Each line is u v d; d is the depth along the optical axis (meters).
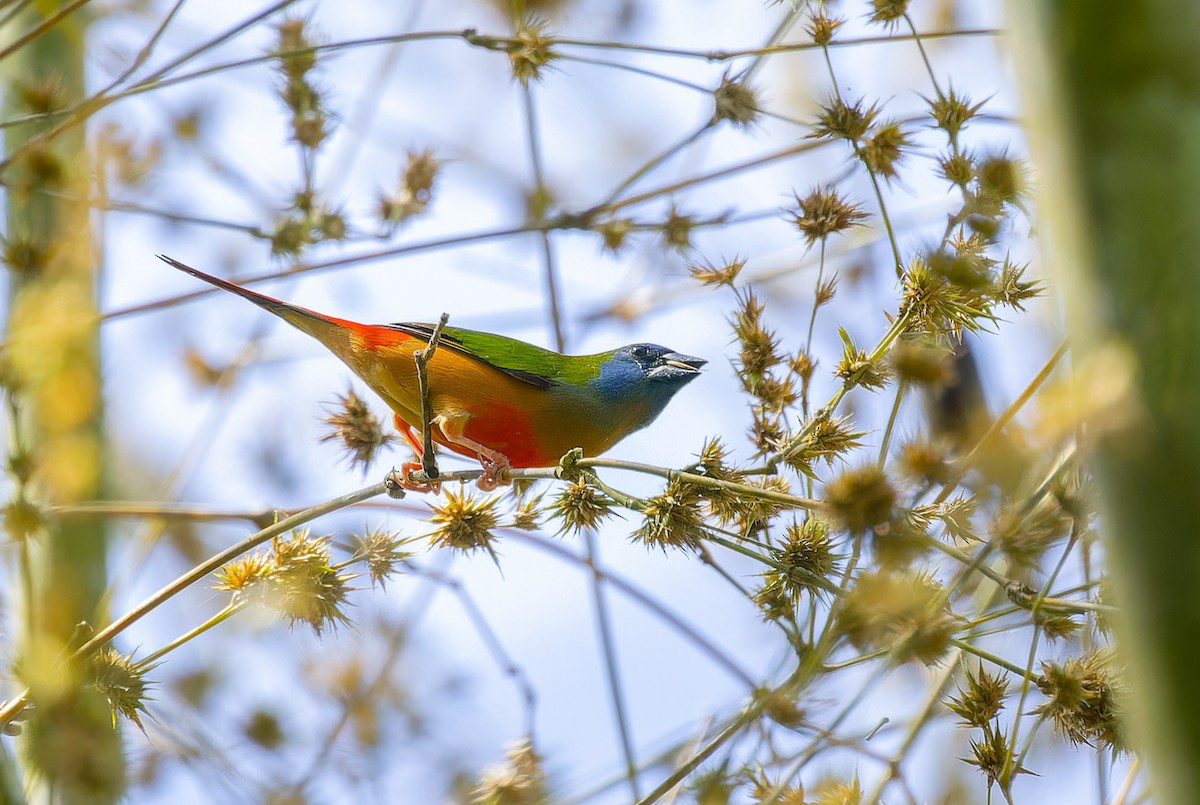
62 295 10.53
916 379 8.98
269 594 9.65
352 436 12.16
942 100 10.32
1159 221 6.11
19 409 9.90
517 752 10.12
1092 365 6.20
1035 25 6.48
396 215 13.48
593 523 10.42
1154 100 6.19
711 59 12.11
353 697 11.23
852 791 9.24
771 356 10.78
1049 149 6.46
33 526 9.74
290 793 10.36
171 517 11.91
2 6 11.07
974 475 8.31
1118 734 8.96
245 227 12.95
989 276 9.67
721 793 9.52
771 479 10.57
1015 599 9.02
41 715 8.70
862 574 8.70
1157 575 6.08
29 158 11.60
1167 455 6.03
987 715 9.22
